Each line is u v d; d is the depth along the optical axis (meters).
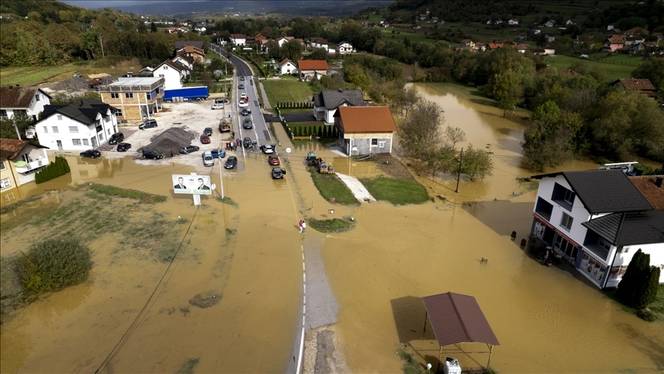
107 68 132.00
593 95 82.44
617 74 124.94
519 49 168.00
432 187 57.28
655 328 31.39
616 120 69.19
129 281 34.28
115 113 74.00
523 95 111.06
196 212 46.25
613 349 29.30
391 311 32.25
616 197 36.03
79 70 127.88
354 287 34.84
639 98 74.88
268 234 42.38
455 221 47.44
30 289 32.28
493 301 33.91
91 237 40.59
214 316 30.80
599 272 35.94
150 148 62.88
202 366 26.34
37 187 52.31
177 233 41.81
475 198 54.09
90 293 32.72
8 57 129.88
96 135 66.31
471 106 112.88
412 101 98.56
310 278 35.72
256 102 100.81
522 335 30.31
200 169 58.75
